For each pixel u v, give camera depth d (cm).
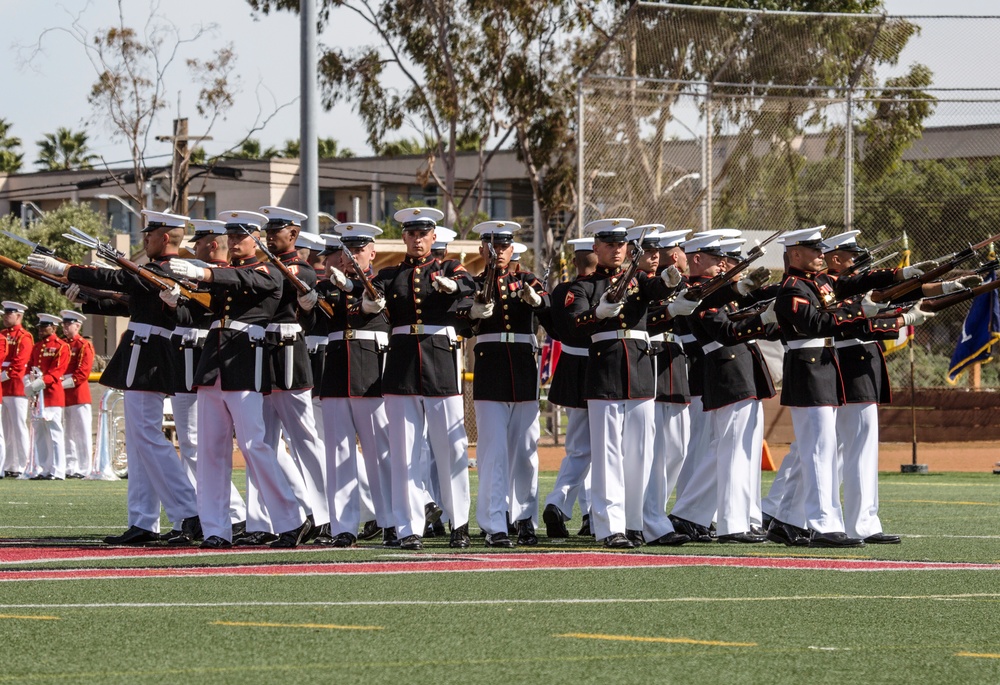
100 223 6481
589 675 689
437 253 1474
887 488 2147
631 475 1312
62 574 1051
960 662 728
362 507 1438
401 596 940
